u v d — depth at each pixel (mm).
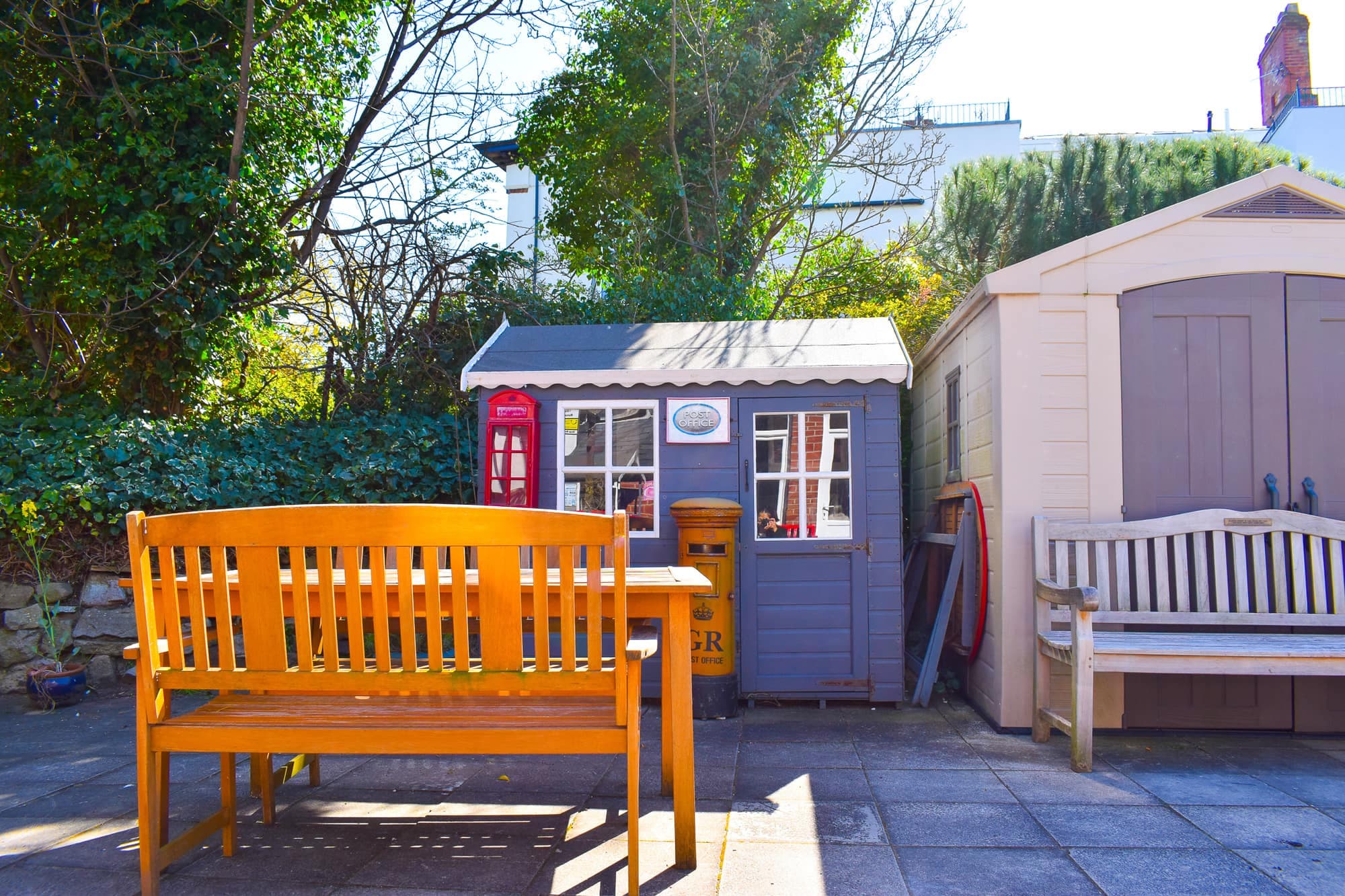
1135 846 3021
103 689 5719
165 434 6418
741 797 3600
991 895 2631
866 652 5246
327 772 4000
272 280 8016
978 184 11156
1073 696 3965
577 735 2514
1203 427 4672
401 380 8305
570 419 5543
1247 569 4457
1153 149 10977
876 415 5328
